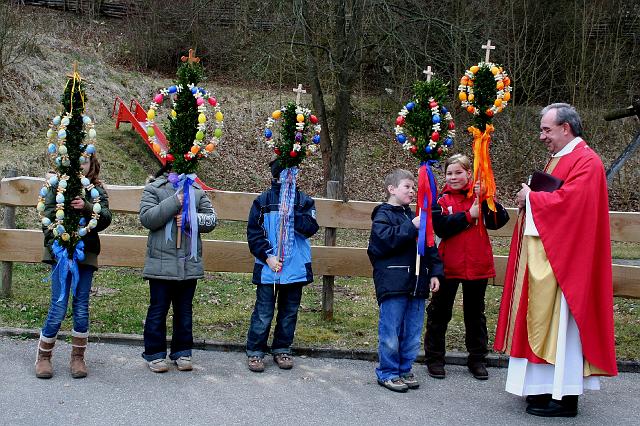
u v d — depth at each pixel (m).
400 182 4.90
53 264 4.82
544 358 4.46
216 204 6.40
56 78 16.53
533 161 19.64
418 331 4.96
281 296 5.29
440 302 5.18
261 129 18.73
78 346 4.80
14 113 14.25
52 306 4.71
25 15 19.70
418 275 4.82
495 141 20.33
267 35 15.45
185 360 5.02
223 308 6.74
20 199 6.50
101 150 14.87
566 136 4.66
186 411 4.32
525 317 4.54
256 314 5.18
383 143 19.56
